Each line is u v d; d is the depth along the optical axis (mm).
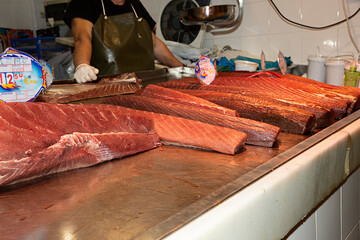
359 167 1398
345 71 2318
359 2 2986
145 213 700
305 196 936
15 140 838
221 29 3838
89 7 2973
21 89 1148
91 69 2234
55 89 1898
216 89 1637
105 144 1000
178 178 887
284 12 3400
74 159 951
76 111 1020
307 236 995
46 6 4988
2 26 5094
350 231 1372
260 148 1128
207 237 608
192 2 3699
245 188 761
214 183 848
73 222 669
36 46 4453
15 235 624
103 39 2861
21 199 778
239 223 689
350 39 3102
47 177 916
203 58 1721
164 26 3955
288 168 871
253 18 3605
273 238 815
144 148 1131
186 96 1434
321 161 1001
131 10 3250
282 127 1286
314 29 3268
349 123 1308
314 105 1344
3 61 1094
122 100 1454
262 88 1676
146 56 3121
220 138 1095
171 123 1196
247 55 3438
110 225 655
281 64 2041
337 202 1189
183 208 689
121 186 845
